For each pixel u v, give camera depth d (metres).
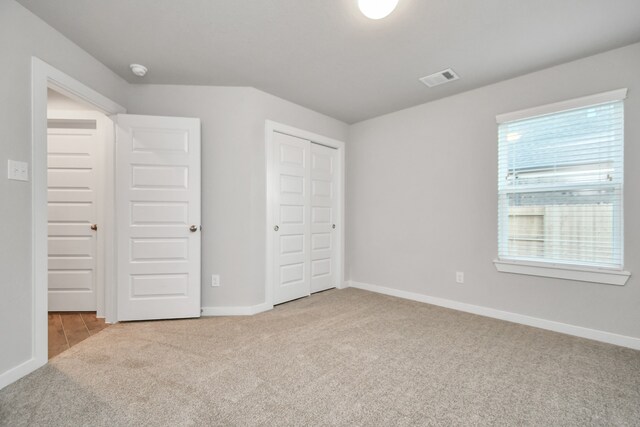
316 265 3.92
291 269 3.57
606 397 1.66
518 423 1.46
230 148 3.05
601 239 2.42
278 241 3.41
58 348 2.23
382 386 1.75
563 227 2.60
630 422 1.47
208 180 3.02
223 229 3.04
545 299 2.67
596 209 2.45
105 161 2.84
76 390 1.69
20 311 1.84
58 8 1.89
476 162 3.10
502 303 2.92
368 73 2.78
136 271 2.79
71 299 3.12
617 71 2.33
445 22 2.03
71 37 2.21
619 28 2.08
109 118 2.78
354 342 2.37
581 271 2.46
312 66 2.65
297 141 3.62
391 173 3.82
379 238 3.94
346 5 1.88
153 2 1.85
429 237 3.46
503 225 2.94
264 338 2.44
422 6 1.87
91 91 2.45
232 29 2.13
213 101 3.04
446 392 1.70
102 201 2.95
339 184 4.15
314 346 2.29
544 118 2.70
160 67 2.66
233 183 3.05
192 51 2.41
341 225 4.16
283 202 3.46
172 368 1.94
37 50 1.97
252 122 3.09
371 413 1.51
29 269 1.90
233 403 1.58
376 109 3.71
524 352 2.20
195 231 2.88
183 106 3.01
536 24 2.04
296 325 2.74
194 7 1.90
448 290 3.30
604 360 2.08
